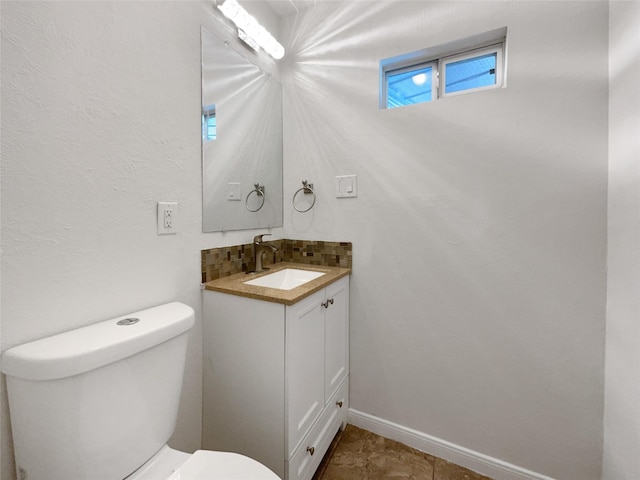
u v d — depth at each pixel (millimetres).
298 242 1680
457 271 1301
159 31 1015
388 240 1436
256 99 1503
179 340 893
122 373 730
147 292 994
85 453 668
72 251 794
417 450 1386
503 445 1240
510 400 1227
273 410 1043
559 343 1138
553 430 1158
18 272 696
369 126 1457
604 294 1062
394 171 1407
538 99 1134
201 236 1206
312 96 1607
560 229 1120
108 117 867
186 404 1150
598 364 1080
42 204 732
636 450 874
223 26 1302
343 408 1491
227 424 1153
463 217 1278
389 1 1408
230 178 1351
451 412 1337
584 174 1077
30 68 701
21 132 690
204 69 1202
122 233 915
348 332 1533
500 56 1295
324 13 1568
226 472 743
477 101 1232
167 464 809
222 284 1189
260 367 1062
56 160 754
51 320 755
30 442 666
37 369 624
